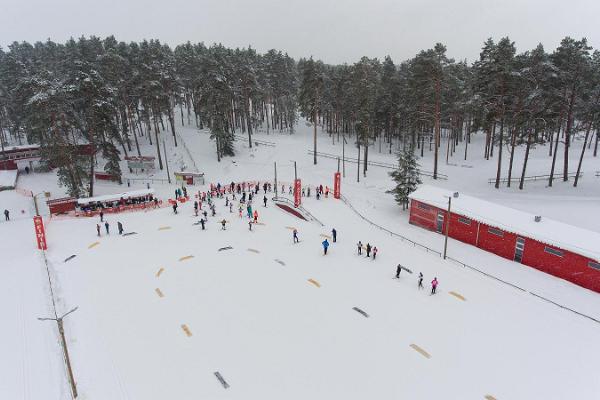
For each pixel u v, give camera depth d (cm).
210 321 2147
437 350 1936
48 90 3950
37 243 3147
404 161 3875
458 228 3234
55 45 8294
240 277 2627
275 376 1756
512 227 2869
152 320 2148
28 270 2680
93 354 1884
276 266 2784
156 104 5556
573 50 3881
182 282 2556
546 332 2073
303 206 4016
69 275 2634
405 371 1797
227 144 5978
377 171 5500
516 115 4209
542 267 2711
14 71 6112
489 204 3288
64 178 4359
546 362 1855
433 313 2236
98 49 7038
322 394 1659
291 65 8262
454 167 5578
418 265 2817
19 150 5719
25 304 2281
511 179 4862
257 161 5894
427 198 3491
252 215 3825
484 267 2780
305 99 5841
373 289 2491
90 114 4406
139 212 3934
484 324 2138
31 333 2030
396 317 2195
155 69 5459
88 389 1672
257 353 1903
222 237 3291
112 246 3108
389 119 6619
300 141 6919
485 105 4347
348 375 1769
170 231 3422
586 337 2033
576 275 2528
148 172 5584
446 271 2728
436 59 4472
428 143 7144
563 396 1655
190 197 4488
